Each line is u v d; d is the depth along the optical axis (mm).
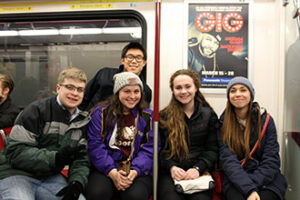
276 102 1956
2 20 2176
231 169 1523
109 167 1520
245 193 1405
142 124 1689
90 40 2102
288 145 1869
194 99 1825
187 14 2016
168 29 2033
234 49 1985
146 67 2051
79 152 1532
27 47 2135
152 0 2043
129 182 1456
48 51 2125
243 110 1645
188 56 2016
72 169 1487
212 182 1476
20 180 1360
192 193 1450
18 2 2178
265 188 1467
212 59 1996
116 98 1673
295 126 1750
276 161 1532
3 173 1386
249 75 1972
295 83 1754
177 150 1647
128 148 1646
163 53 2039
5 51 2154
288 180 1866
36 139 1484
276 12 1959
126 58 1892
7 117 1897
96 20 2113
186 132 1706
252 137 1616
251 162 1585
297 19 1710
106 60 2092
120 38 2076
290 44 1843
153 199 1400
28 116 1442
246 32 1983
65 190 1332
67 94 1445
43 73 2125
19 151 1388
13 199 1233
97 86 2029
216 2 2004
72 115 1562
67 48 2113
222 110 1999
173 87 1742
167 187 1497
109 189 1447
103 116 1651
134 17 2064
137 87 1625
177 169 1544
